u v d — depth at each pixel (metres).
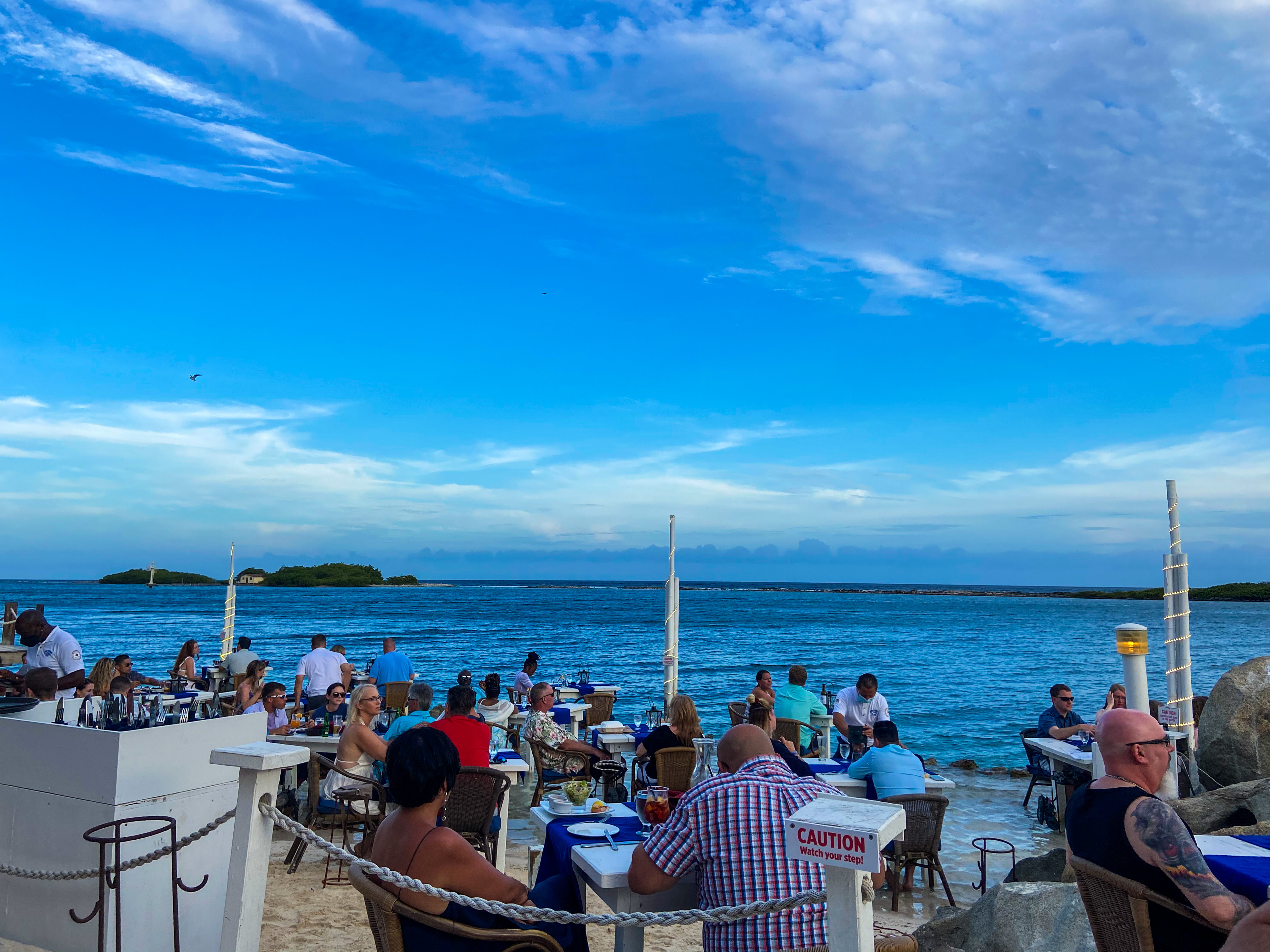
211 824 3.54
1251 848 3.20
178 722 4.20
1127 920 2.81
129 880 3.72
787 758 6.21
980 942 4.17
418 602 103.38
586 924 2.67
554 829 4.37
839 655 36.53
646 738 7.72
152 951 3.80
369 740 6.45
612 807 4.83
